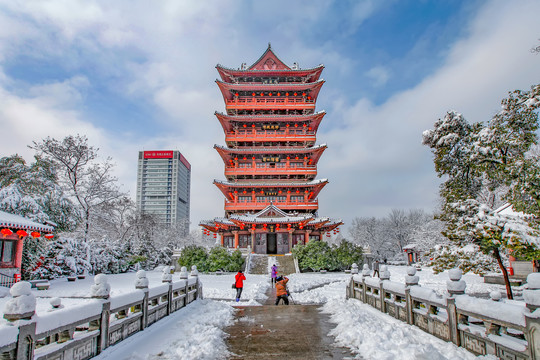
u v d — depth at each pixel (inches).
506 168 430.9
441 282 1142.3
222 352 323.0
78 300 781.3
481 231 434.9
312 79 2561.5
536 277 211.0
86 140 1679.4
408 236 3061.0
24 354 201.2
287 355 313.1
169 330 395.2
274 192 2356.1
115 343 319.9
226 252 1587.1
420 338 325.7
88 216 1712.6
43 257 1216.2
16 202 1149.1
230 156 2409.0
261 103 2437.3
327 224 2204.7
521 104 452.4
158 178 7229.3
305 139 2405.3
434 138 527.5
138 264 1788.9
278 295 693.9
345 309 508.7
